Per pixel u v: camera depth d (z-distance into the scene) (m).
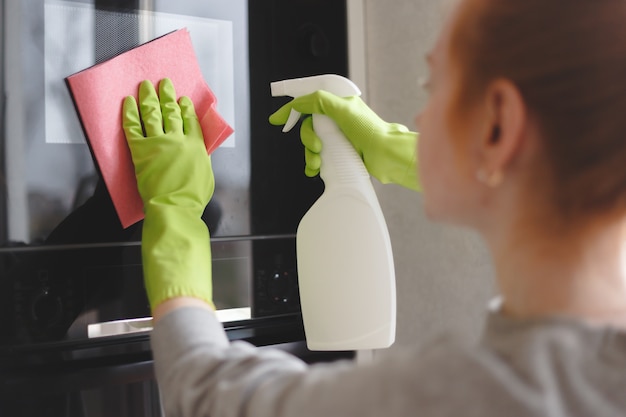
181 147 0.73
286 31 0.93
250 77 0.90
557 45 0.44
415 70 1.01
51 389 0.76
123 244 0.81
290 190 0.92
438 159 0.52
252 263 0.89
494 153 0.46
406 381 0.46
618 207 0.45
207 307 0.64
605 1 0.45
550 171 0.45
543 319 0.45
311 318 0.74
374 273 0.73
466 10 0.49
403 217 1.09
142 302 0.82
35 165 0.77
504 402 0.43
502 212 0.49
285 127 0.76
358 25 1.03
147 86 0.76
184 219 0.69
